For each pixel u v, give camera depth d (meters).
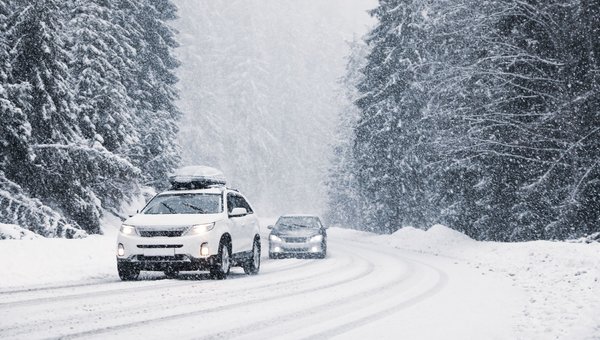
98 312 7.77
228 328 6.86
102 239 15.81
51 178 22.25
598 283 10.66
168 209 12.98
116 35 31.77
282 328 6.92
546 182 24.34
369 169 42.56
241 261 13.52
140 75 36.31
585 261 14.21
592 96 23.27
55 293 9.58
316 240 20.11
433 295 10.19
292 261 18.98
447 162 29.86
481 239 30.55
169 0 41.53
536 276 13.46
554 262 15.38
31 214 20.17
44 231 20.17
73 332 6.39
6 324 6.80
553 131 24.95
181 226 11.63
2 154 20.20
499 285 11.88
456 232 27.45
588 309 7.98
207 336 6.36
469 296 10.09
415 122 35.09
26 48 21.12
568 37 24.61
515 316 7.96
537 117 26.34
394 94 40.72
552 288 10.94
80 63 27.41
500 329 7.01
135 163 29.16
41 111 21.48
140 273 13.72
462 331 6.88
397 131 40.59
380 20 42.81
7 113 19.22
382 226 48.38
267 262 18.69
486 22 27.06
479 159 28.08
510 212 27.89
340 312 8.21
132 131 28.58
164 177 33.81
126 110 29.11
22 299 8.82
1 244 12.49
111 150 27.33
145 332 6.50
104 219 27.19
